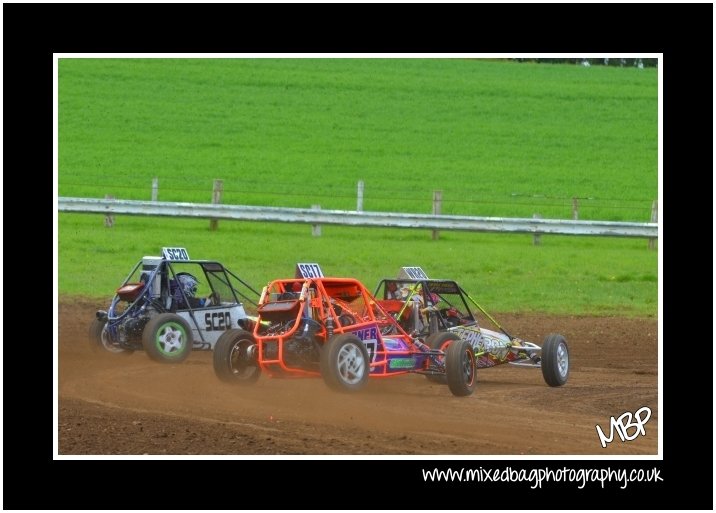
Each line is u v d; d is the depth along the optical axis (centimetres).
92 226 7862
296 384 3594
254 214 7750
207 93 13500
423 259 7212
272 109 13050
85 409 3066
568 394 3588
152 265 4294
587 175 11206
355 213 7725
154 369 3903
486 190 10394
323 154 11394
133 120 12175
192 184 9950
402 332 3572
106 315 4244
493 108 13788
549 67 16500
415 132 12519
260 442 2641
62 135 11400
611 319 5650
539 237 7944
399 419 2977
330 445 2619
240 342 3528
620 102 14375
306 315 3369
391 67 15638
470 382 3522
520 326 5406
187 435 2714
